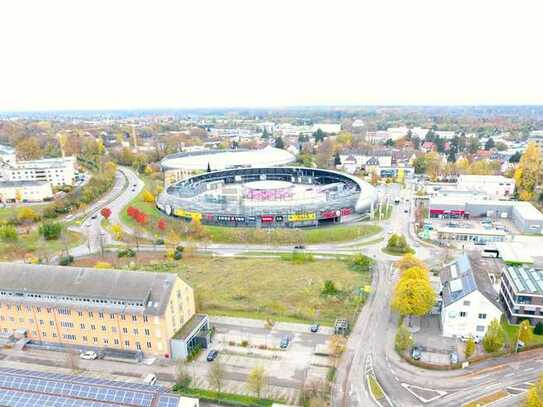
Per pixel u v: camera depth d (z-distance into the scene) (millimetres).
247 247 151875
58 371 81062
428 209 187750
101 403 62719
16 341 90750
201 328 90625
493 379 74688
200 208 175250
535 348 82688
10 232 152500
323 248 148375
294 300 107625
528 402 62062
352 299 106375
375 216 183500
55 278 90250
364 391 72438
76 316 86938
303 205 173750
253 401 70000
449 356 81375
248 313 101375
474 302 85188
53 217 187250
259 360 82188
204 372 79000
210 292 113375
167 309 82000
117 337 85875
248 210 171000
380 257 137375
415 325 93062
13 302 89562
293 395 71750
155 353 84562
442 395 71000
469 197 191875
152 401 62406
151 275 87000
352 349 84875
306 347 86312
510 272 99625
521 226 160500
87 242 155875
